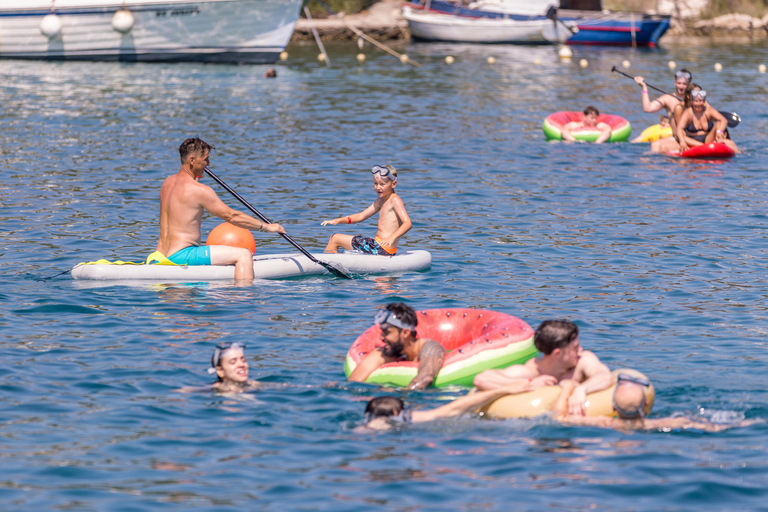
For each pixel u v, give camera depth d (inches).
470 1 6038.4
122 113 3083.2
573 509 657.6
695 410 841.5
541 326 859.4
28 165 2229.3
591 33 5743.1
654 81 4018.2
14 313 1146.7
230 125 2896.2
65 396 874.1
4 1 4296.3
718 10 6441.9
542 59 5039.4
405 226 1422.2
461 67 4650.6
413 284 1330.0
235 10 4335.6
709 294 1264.8
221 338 1066.7
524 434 791.1
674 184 2066.9
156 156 2379.4
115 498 671.8
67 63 4397.1
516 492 683.4
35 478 701.9
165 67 4372.5
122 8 4286.4
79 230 1628.9
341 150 2500.0
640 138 2637.8
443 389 904.3
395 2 6510.8
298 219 1754.4
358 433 797.2
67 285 1283.2
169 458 742.5
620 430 796.0
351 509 657.6
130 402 861.8
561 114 2768.2
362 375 924.6
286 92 3686.0
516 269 1409.9
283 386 911.0
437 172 2212.1
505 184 2080.5
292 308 1202.0
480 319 1005.8
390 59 4972.9
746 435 786.8
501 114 3191.4
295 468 726.5
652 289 1291.8
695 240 1582.2
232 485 695.1
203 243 1568.7
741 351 1021.8
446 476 712.4
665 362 982.4
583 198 1934.1
